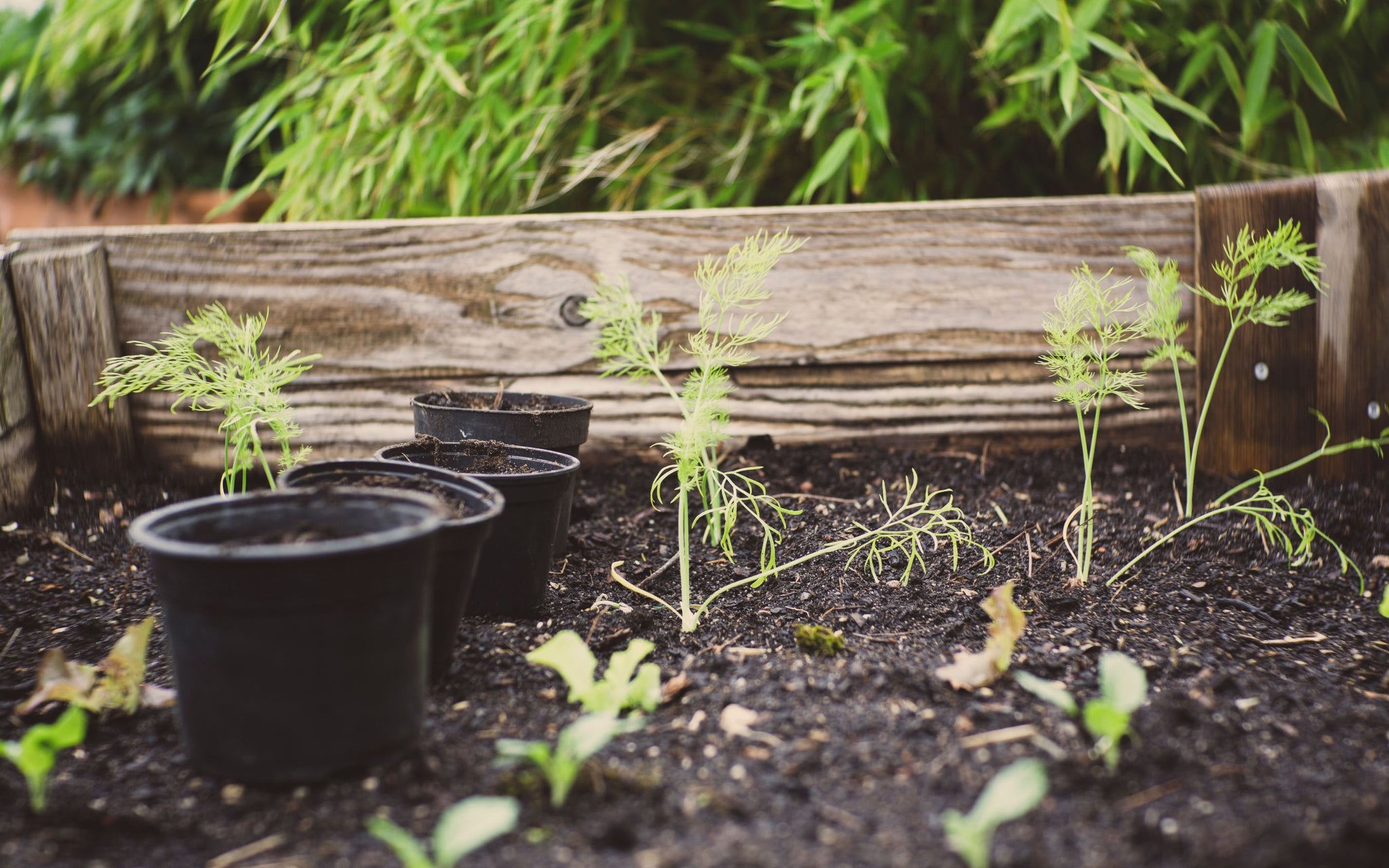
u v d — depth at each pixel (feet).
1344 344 7.10
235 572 3.14
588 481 7.42
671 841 3.04
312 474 4.39
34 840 3.12
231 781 3.41
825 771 3.45
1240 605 5.22
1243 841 2.99
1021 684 3.97
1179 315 7.50
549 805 3.22
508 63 8.05
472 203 9.27
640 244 7.41
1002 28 6.88
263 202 12.10
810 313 7.51
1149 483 7.18
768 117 8.86
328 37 8.96
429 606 3.64
